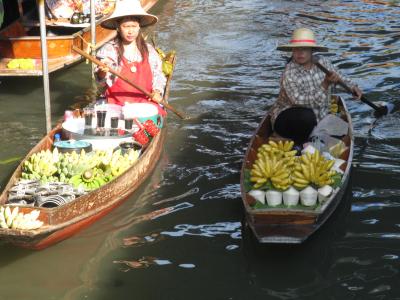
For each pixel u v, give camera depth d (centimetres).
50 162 577
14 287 474
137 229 553
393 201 597
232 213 582
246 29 1248
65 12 1055
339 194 558
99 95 787
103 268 498
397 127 771
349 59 1051
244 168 572
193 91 909
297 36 636
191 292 471
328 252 519
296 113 654
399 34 1195
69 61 896
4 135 763
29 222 480
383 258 510
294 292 471
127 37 682
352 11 1384
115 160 591
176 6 1456
